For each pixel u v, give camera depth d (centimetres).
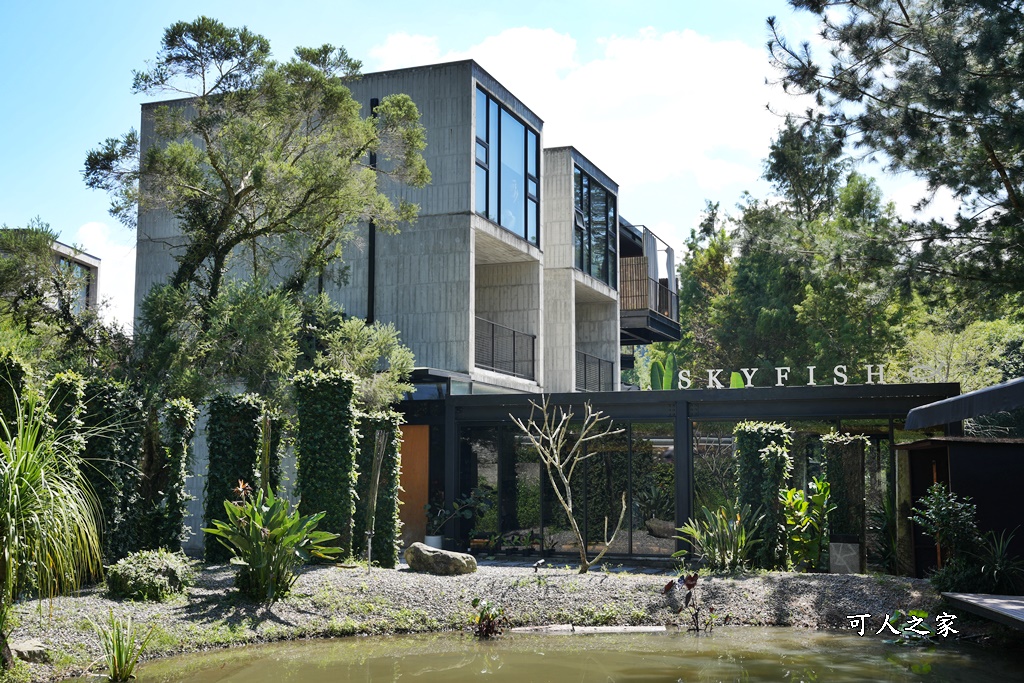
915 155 1520
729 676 813
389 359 1634
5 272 1425
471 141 1883
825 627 1056
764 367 3488
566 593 1144
